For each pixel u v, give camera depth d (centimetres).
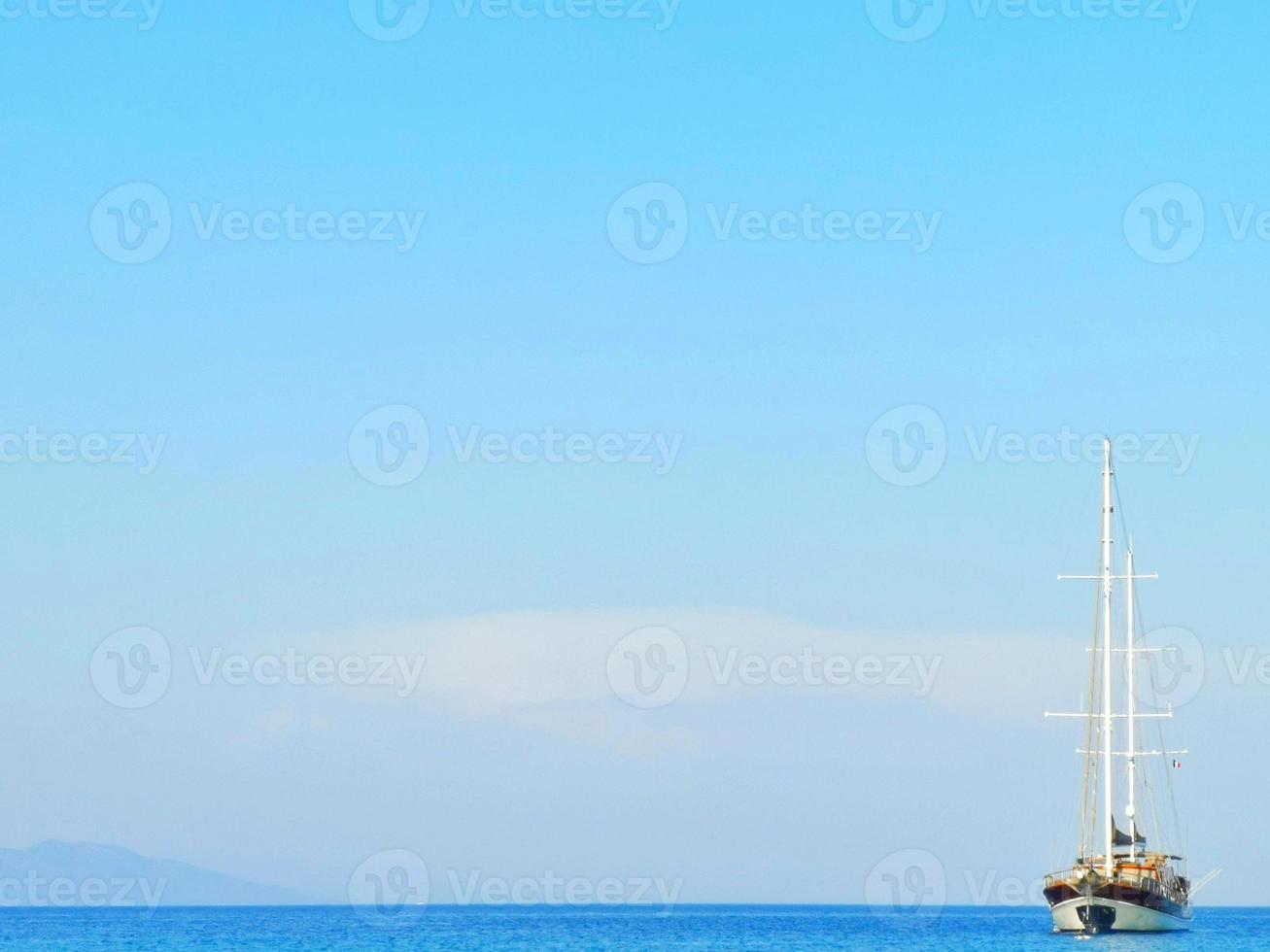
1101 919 15575
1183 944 17238
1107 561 17000
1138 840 16738
